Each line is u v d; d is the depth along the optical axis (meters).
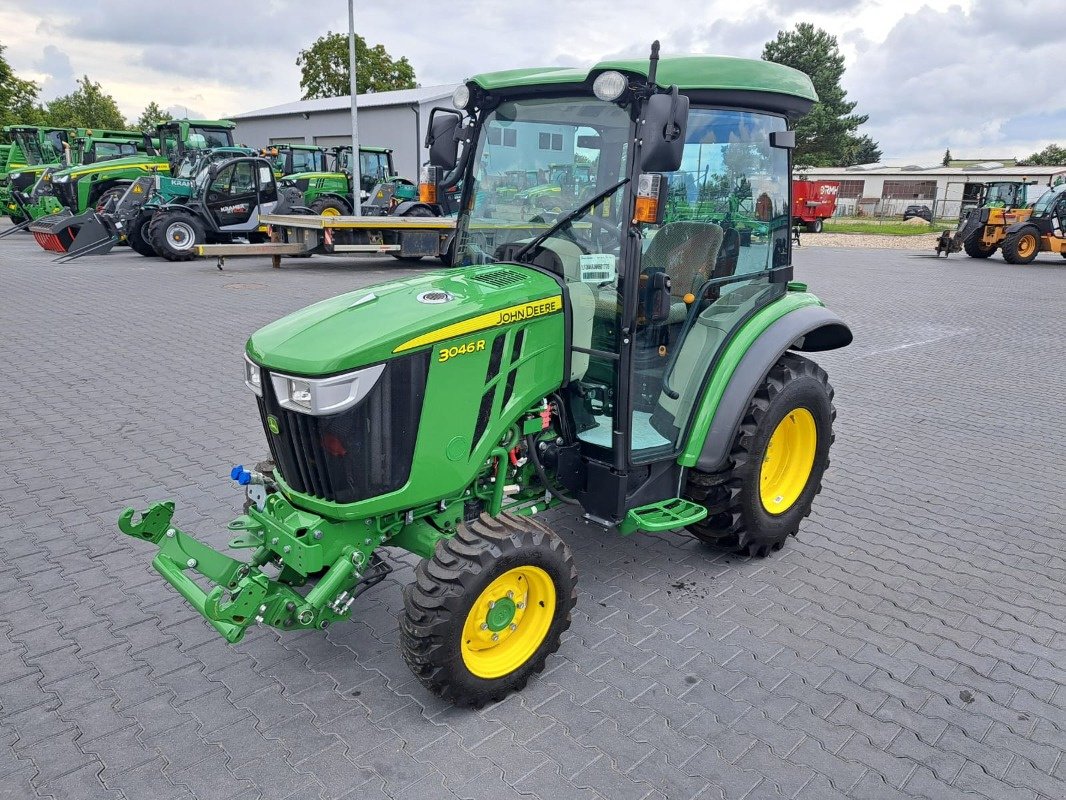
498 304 3.24
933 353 9.88
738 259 4.16
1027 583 4.32
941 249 22.08
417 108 32.56
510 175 3.82
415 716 3.19
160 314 10.73
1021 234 20.19
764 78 3.76
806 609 4.03
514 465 3.60
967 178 51.59
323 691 3.33
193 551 3.31
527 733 3.09
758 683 3.43
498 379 3.29
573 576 3.33
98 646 3.60
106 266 15.44
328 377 2.91
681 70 3.40
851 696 3.36
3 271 14.36
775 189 4.27
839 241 28.53
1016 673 3.54
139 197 16.97
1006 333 11.16
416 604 2.98
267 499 3.25
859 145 60.00
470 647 3.16
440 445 3.17
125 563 4.32
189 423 6.46
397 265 17.09
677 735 3.10
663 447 3.89
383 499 3.08
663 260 3.76
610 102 3.40
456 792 2.78
